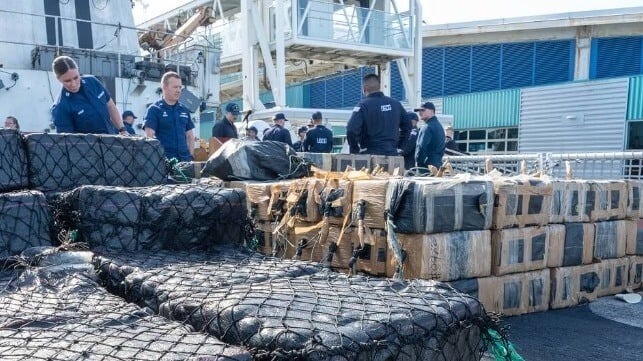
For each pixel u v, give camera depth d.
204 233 2.60
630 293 4.26
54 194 2.79
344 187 3.29
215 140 7.00
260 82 16.31
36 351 1.31
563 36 17.69
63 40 8.40
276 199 3.69
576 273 3.90
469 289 3.16
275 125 8.59
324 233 3.32
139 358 1.27
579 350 2.96
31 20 8.08
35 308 1.71
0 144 2.70
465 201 3.13
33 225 2.50
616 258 4.25
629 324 3.46
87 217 2.57
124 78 7.91
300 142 9.95
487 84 19.50
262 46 12.05
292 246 3.56
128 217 2.53
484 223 3.26
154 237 2.54
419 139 5.96
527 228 3.54
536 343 3.06
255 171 4.21
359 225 3.08
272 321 1.47
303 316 1.51
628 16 15.86
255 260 2.35
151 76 8.25
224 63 14.97
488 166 4.65
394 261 2.97
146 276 2.00
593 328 3.36
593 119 15.27
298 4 11.63
